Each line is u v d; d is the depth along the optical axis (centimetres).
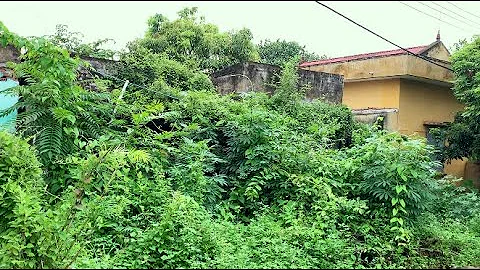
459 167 1528
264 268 511
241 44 1895
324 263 562
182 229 548
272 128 812
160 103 837
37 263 490
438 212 867
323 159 792
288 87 1081
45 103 693
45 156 658
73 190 586
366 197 748
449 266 622
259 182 748
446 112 1587
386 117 1408
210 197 721
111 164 630
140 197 654
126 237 583
